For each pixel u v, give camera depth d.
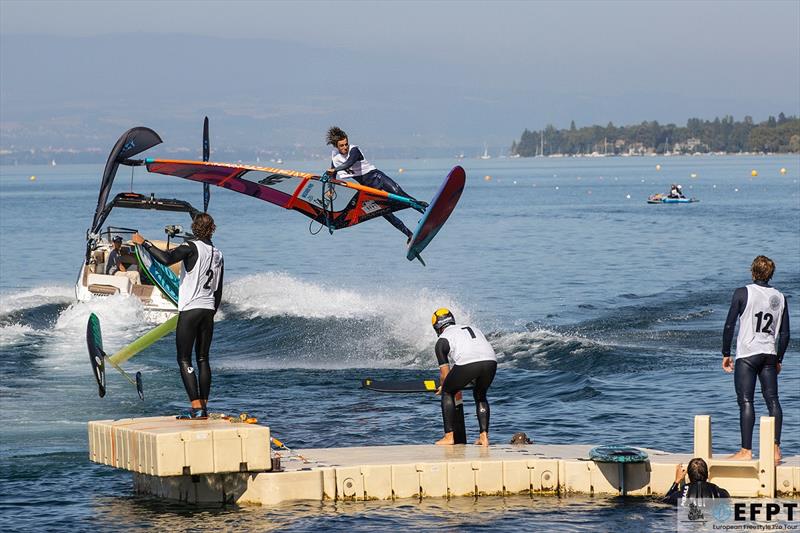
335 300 91.69
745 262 127.62
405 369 65.12
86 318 79.31
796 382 56.81
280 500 34.94
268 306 88.56
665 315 85.19
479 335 39.72
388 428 48.25
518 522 32.78
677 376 59.16
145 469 33.75
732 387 55.69
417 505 34.84
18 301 92.56
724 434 45.31
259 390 58.47
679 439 44.62
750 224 189.00
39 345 71.88
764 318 34.50
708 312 86.06
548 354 66.19
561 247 153.25
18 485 38.41
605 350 65.88
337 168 42.22
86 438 46.22
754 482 34.94
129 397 55.59
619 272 120.44
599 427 47.47
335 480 35.50
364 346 72.31
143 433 33.75
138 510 34.81
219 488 35.44
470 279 116.50
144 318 79.75
